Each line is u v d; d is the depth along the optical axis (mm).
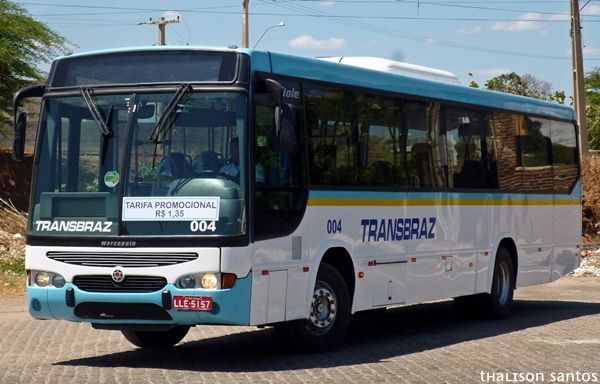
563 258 19984
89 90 12273
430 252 15539
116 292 11742
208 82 11930
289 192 12453
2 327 16578
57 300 12031
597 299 21938
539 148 19188
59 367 12172
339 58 15984
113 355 13391
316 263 12906
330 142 13344
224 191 11641
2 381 10961
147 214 11734
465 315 17922
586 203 36406
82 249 11914
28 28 35719
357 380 10969
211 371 11688
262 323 11914
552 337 15102
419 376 11273
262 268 11891
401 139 14953
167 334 14070
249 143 11758
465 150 16703
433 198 15641
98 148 12078
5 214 29438
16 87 35875
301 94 12867
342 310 13469
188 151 11836
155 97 12008
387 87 14711
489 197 17281
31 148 38656
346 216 13547
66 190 12172
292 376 11250
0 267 23859
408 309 19797
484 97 17406
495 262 17578
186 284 11531
